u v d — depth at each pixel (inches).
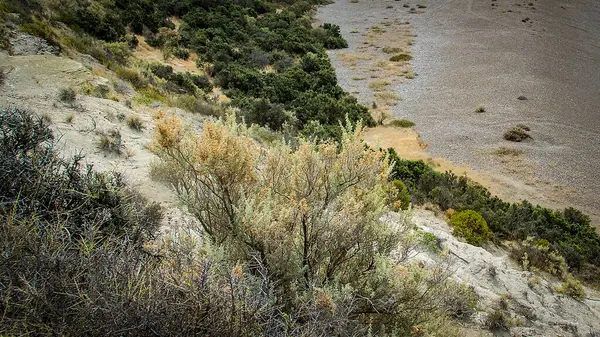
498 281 371.9
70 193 148.6
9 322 93.0
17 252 104.1
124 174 283.1
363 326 149.7
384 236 183.0
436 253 347.3
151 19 1278.3
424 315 169.8
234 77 1104.2
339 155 193.0
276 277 159.9
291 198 172.9
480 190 754.8
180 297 113.4
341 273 170.7
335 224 171.3
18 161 145.9
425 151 983.6
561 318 334.0
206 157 165.2
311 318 128.0
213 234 174.9
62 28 789.9
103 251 114.7
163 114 181.2
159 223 219.1
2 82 427.2
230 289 117.1
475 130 1093.1
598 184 877.8
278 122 821.2
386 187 202.7
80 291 100.3
